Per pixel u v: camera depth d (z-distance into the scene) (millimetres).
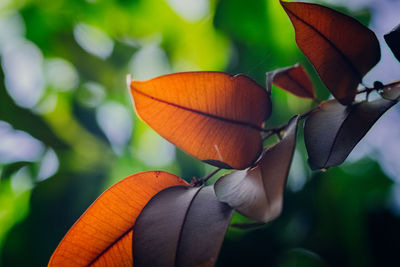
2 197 765
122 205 369
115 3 856
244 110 367
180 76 357
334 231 666
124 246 370
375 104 367
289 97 714
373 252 647
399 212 669
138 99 356
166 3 844
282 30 759
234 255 654
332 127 364
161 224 348
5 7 863
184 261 336
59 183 750
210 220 344
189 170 756
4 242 693
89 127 828
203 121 365
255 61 765
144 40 881
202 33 831
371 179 702
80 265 367
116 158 810
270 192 329
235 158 367
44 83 853
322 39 371
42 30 871
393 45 372
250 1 763
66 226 719
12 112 807
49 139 804
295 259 656
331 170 696
